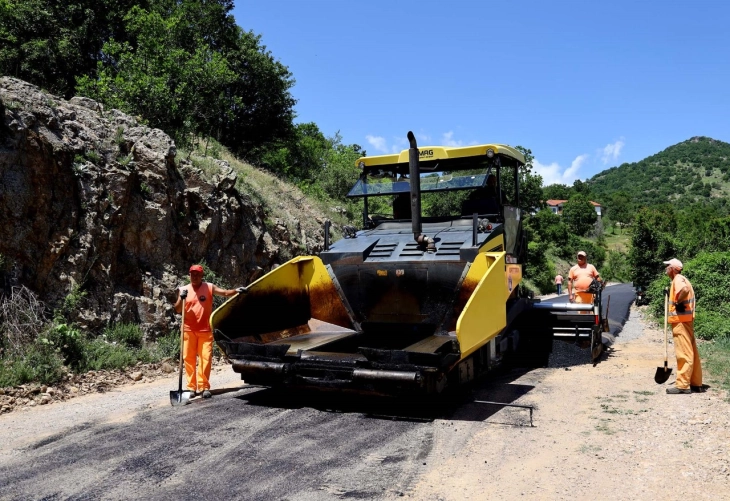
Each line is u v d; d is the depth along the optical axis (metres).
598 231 92.19
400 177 8.56
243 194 14.35
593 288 9.34
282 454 5.12
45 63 21.20
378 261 7.24
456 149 8.19
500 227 7.74
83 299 9.45
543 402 6.86
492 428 5.86
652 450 5.05
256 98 28.67
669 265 7.23
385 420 6.18
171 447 5.30
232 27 28.52
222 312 6.89
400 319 7.21
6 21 21.11
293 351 6.80
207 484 4.47
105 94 15.70
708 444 5.12
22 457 5.08
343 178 28.11
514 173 9.13
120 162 10.59
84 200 9.75
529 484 4.43
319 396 7.29
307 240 17.20
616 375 8.30
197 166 13.00
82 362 8.52
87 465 4.87
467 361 6.86
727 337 10.82
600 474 4.58
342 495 4.26
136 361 9.23
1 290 8.45
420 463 4.89
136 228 10.65
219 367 9.48
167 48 19.80
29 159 8.99
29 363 7.88
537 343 8.98
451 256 6.93
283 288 7.69
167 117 16.14
